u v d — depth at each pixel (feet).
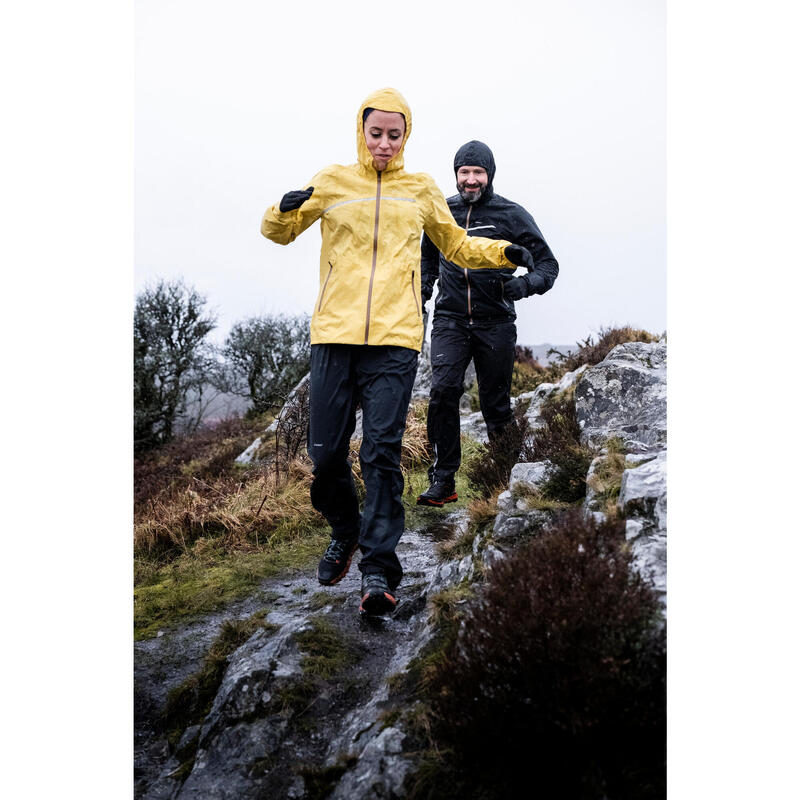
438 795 7.20
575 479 11.55
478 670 7.27
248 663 9.70
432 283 15.35
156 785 8.75
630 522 9.32
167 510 18.40
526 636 7.10
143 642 12.05
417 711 8.11
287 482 19.16
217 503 18.57
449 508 16.63
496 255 11.06
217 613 12.87
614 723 6.80
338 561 11.59
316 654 9.80
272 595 13.26
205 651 11.53
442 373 14.90
